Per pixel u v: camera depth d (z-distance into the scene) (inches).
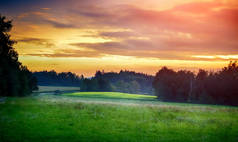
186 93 4197.8
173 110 1138.7
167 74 4751.5
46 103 1221.7
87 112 905.5
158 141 499.2
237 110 1333.7
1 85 2445.9
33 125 606.5
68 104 1211.2
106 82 7549.2
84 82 7135.8
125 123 695.7
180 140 511.8
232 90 3363.7
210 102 3499.0
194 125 698.8
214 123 749.3
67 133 538.9
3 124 596.7
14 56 2623.0
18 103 1149.7
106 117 796.6
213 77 3774.6
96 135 532.4
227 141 512.7
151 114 923.4
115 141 487.5
